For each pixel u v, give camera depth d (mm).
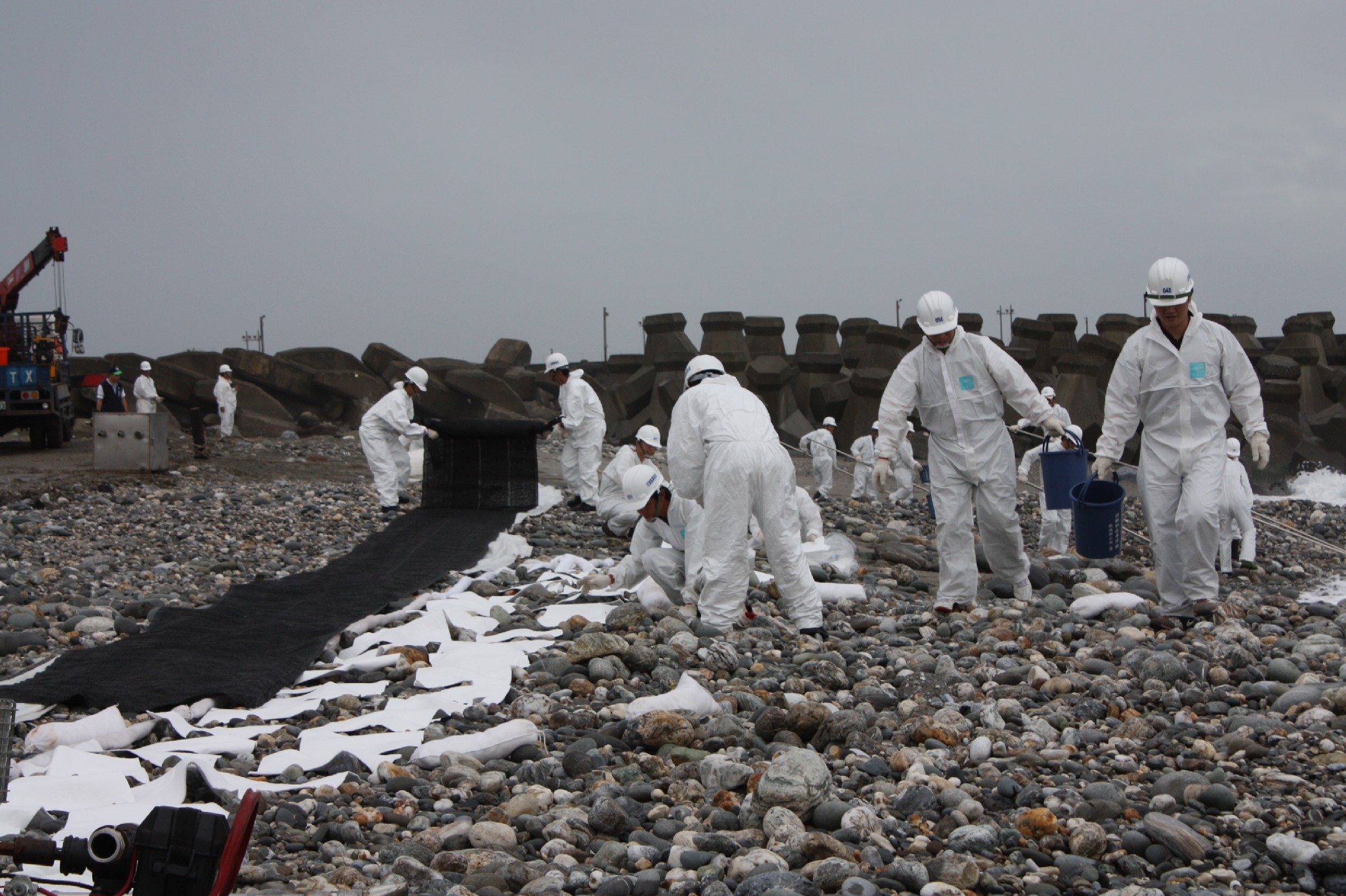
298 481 19719
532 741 5344
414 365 32344
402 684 6586
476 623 8156
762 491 7859
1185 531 8023
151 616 8414
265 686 6426
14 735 5703
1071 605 8734
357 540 13281
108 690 6234
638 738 5305
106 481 17172
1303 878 3820
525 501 14961
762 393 30234
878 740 5434
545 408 33406
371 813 4449
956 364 8594
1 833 4148
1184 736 5375
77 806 4508
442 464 14969
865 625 8320
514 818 4391
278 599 9109
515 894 3814
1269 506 23984
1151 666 6379
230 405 27672
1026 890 3807
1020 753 5109
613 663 6656
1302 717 5473
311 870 3938
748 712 5992
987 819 4391
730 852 4094
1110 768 4988
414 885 3764
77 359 29797
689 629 7785
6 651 7777
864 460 21219
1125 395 8320
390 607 8961
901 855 4094
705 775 4754
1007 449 8773
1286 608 9133
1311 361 36625
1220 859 4004
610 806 4320
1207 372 8023
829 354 30906
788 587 7949
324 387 31328
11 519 13516
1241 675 6449
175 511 15047
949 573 8727
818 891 3639
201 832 2441
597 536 13258
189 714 5973
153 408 26938
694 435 8078
